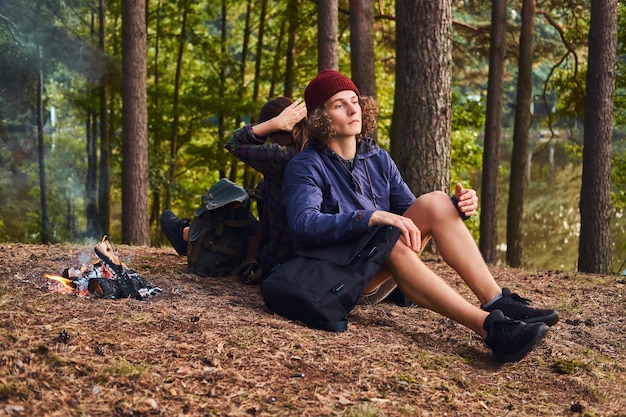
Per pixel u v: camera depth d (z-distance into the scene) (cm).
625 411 278
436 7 672
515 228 1305
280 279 335
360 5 1049
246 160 383
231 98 1800
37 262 454
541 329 297
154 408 239
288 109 381
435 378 289
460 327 359
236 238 432
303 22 1742
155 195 1992
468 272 327
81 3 1662
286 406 250
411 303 395
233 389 258
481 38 1555
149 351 281
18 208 1927
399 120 1170
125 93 1088
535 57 1558
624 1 1341
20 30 1527
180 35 1870
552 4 1454
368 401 260
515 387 296
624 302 461
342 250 327
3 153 1814
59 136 2078
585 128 907
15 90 1625
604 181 902
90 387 250
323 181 348
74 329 293
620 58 1431
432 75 677
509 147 4719
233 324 321
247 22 2009
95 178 1900
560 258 1980
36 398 238
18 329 287
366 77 1060
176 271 440
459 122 1773
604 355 348
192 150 1914
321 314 323
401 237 320
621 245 1603
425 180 684
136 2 1076
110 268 370
